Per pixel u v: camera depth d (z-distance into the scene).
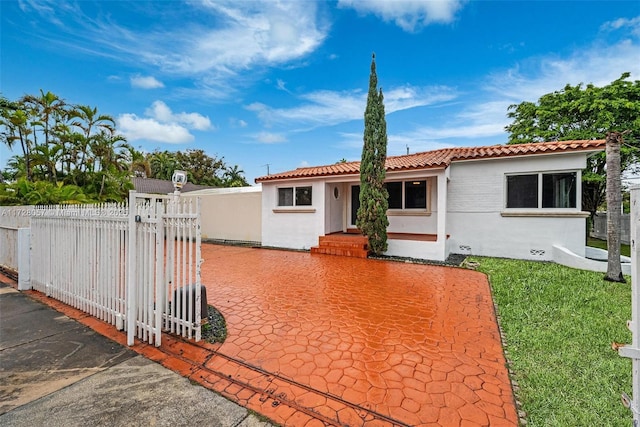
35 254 5.73
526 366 3.06
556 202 8.43
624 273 6.69
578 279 6.33
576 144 8.09
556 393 2.60
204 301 4.09
